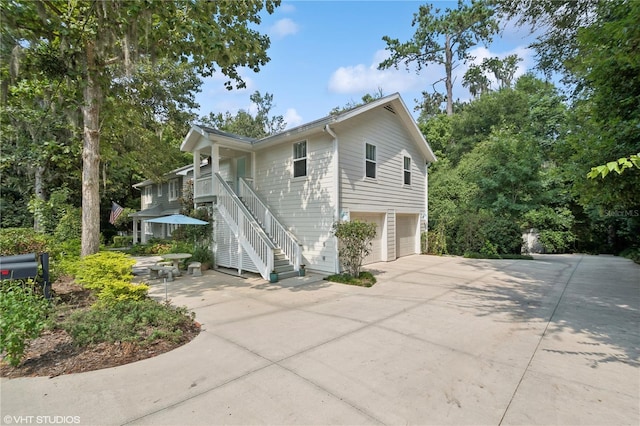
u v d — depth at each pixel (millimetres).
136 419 2498
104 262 5266
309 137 10242
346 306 6082
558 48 7992
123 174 20703
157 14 6738
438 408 2646
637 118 5121
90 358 3631
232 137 11789
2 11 6047
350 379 3162
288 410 2627
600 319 5168
